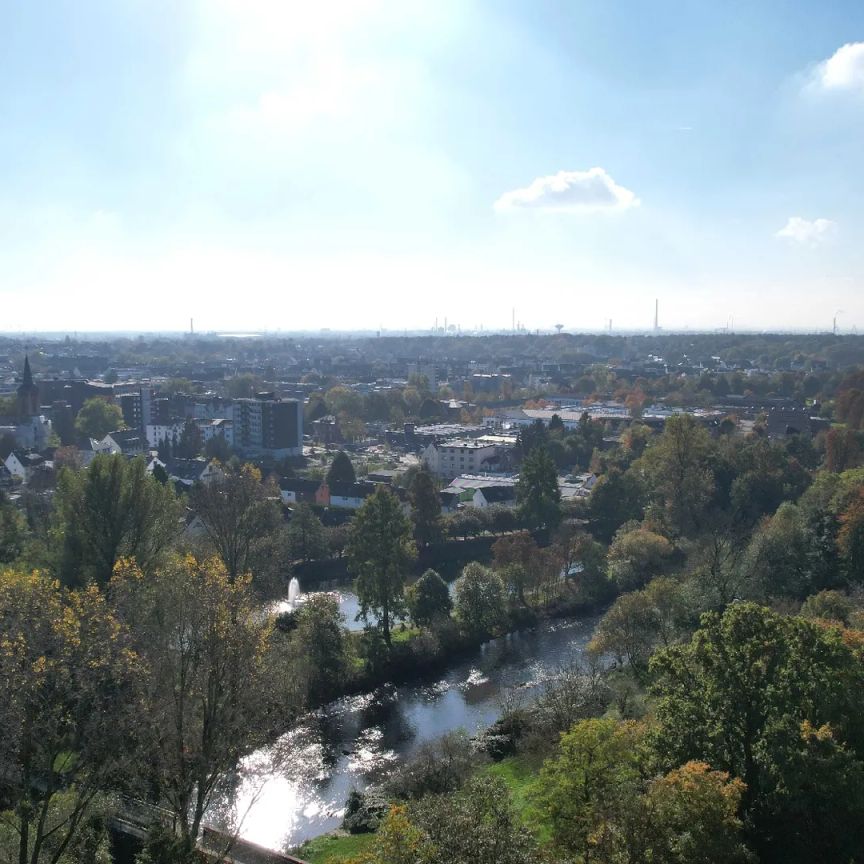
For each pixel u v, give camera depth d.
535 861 33.88
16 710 38.59
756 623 50.00
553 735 71.31
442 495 177.00
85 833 45.78
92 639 42.97
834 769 44.50
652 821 39.75
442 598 108.50
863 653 56.06
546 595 123.75
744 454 162.25
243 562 110.69
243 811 67.44
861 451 174.62
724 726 49.28
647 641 84.94
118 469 94.94
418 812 35.91
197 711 51.53
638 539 125.12
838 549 106.31
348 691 93.38
